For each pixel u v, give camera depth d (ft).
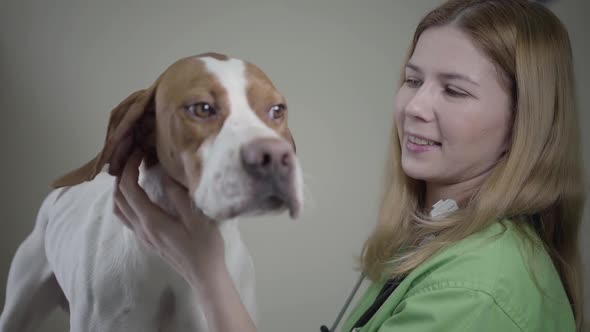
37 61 7.80
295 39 8.29
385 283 3.91
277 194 2.77
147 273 3.65
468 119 3.34
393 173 4.49
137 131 3.52
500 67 3.32
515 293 2.91
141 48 8.00
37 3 7.68
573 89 3.59
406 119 3.63
